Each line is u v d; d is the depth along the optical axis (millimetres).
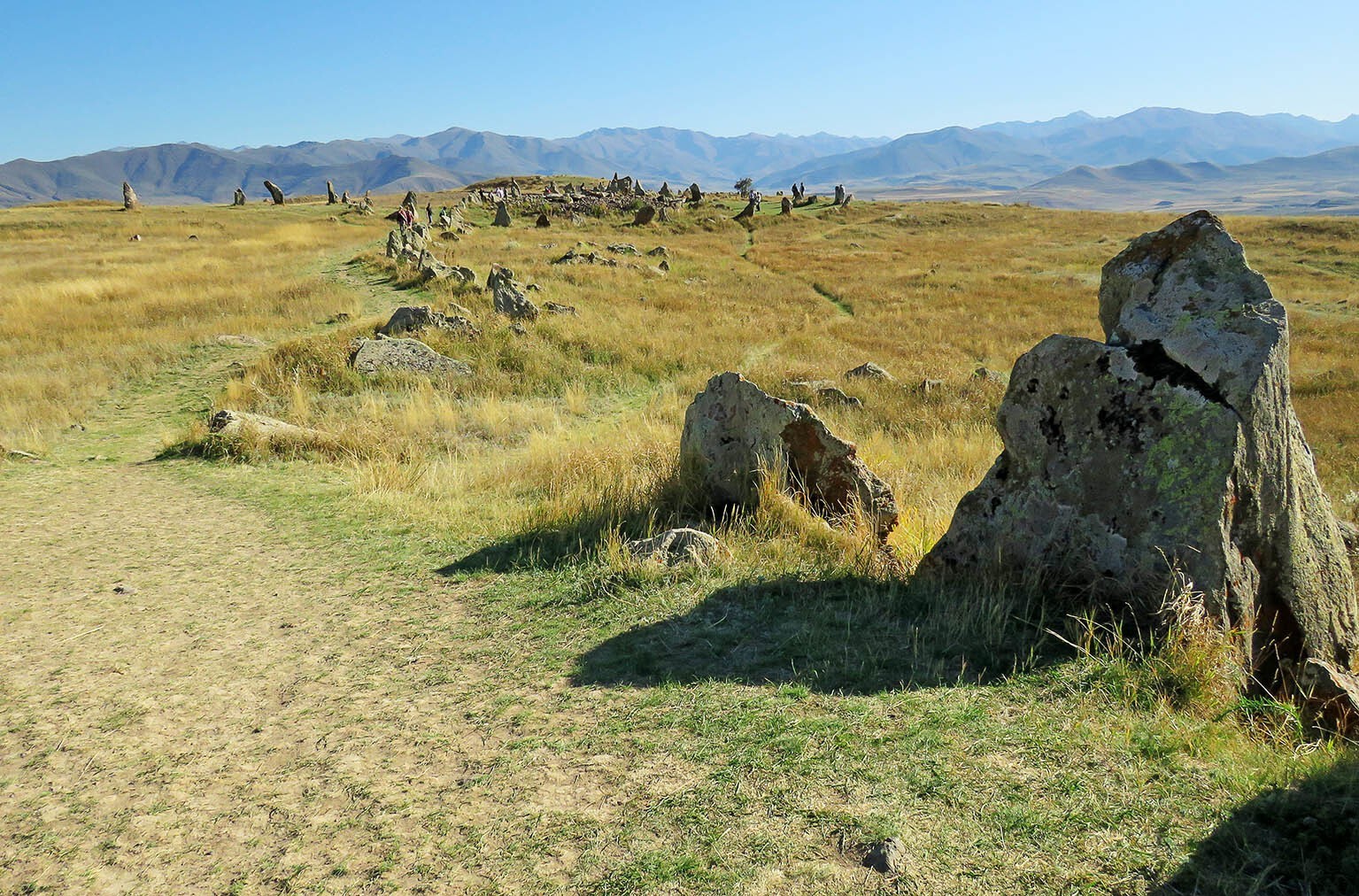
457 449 12484
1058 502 5160
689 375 18625
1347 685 4074
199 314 22266
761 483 7570
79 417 14031
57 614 5855
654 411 15398
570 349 19453
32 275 28781
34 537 7848
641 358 19500
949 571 5570
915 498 8648
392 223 51531
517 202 67062
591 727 3912
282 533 7941
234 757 3883
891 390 17391
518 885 2816
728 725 3785
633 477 9023
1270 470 4719
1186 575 4523
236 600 6117
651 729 3834
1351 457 13258
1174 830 2838
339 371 16234
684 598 5555
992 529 5445
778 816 3064
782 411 7805
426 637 5289
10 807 3535
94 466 11156
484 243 40844
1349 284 36469
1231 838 2770
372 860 3033
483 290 24562
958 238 58562
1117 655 4215
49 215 51188
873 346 23922
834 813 3047
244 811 3424
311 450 11789
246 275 28922
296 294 24828
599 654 4797
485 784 3490
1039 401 5312
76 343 19078
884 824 2957
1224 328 4844
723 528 7152
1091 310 30438
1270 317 4781
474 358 18219
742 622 5059
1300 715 4086
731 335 23094
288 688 4629
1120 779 3166
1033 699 3861
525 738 3865
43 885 3004
